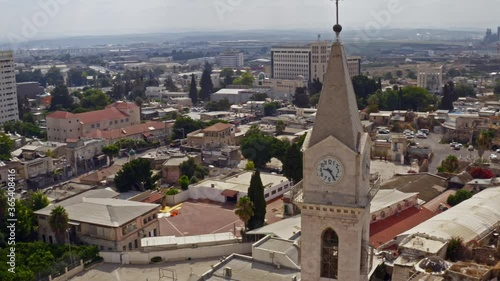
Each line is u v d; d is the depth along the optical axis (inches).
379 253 4067.4
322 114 1969.7
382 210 5128.0
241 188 6594.5
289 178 6653.5
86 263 4608.8
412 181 6392.7
